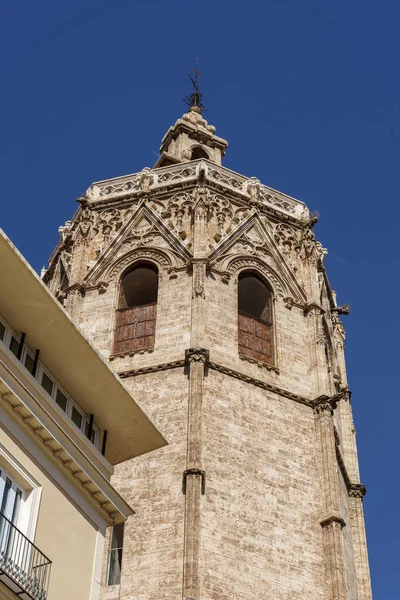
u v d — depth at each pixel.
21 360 36.22
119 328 57.38
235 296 57.78
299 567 49.09
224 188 62.38
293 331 58.66
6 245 34.75
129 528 48.72
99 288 59.25
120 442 40.22
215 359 54.22
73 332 36.69
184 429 51.22
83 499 36.06
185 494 48.66
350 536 56.16
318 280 62.38
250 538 48.69
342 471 57.47
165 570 46.88
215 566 46.91
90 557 35.34
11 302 35.97
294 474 52.28
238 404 53.12
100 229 62.38
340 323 66.50
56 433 35.22
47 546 33.56
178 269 58.16
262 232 61.81
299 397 55.38
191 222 60.41
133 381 53.97
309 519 51.09
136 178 63.94
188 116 75.19
